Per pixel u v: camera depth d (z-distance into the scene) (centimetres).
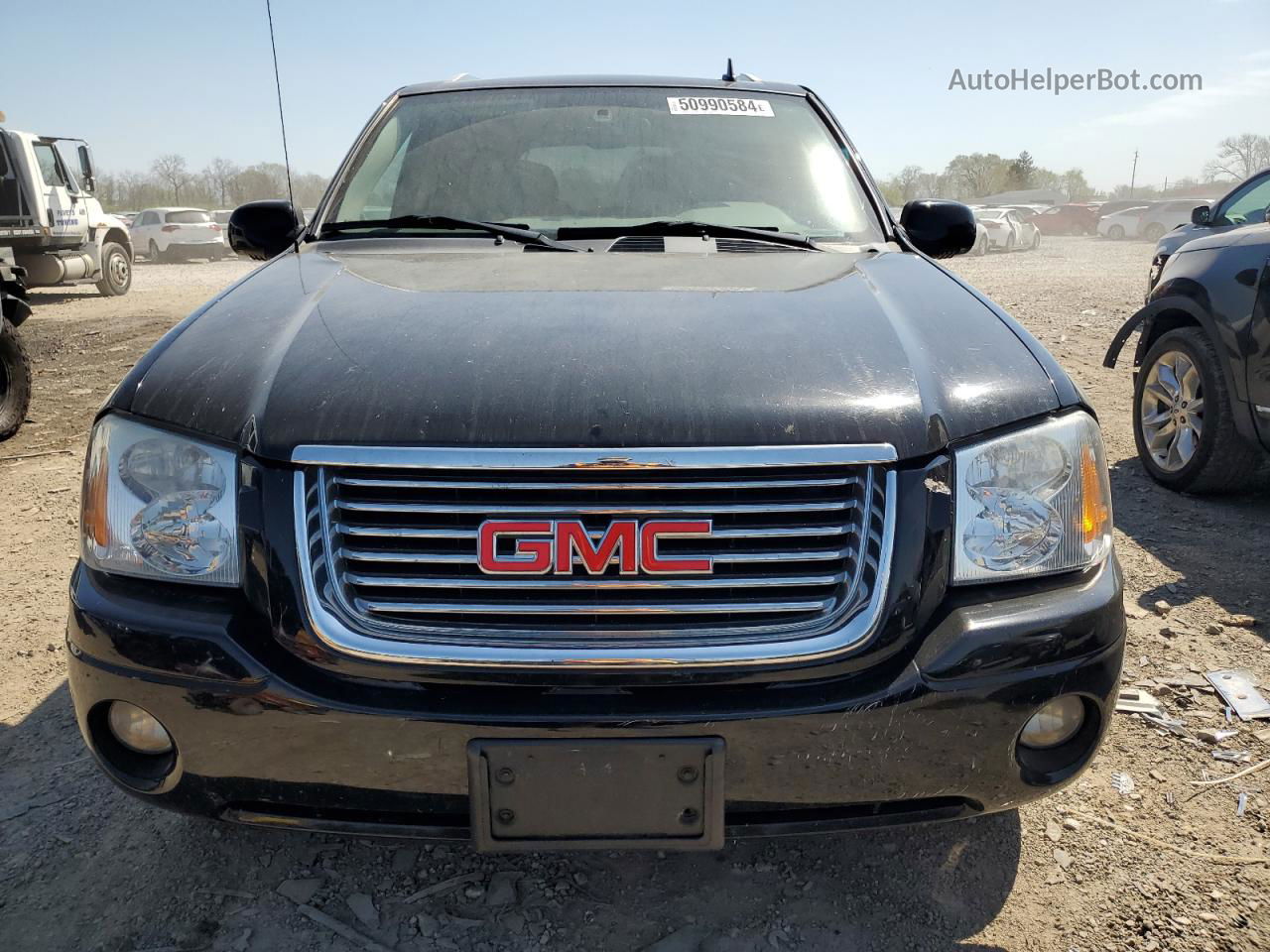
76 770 248
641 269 234
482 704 162
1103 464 187
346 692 164
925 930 196
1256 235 420
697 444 163
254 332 198
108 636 171
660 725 161
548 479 162
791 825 172
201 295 1543
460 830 171
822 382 174
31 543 404
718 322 193
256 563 168
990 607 171
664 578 163
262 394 177
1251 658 300
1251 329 405
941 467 170
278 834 223
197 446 174
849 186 296
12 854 217
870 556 166
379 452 164
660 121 306
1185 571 365
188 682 167
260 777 170
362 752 165
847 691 164
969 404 178
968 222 298
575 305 202
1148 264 2236
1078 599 175
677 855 218
